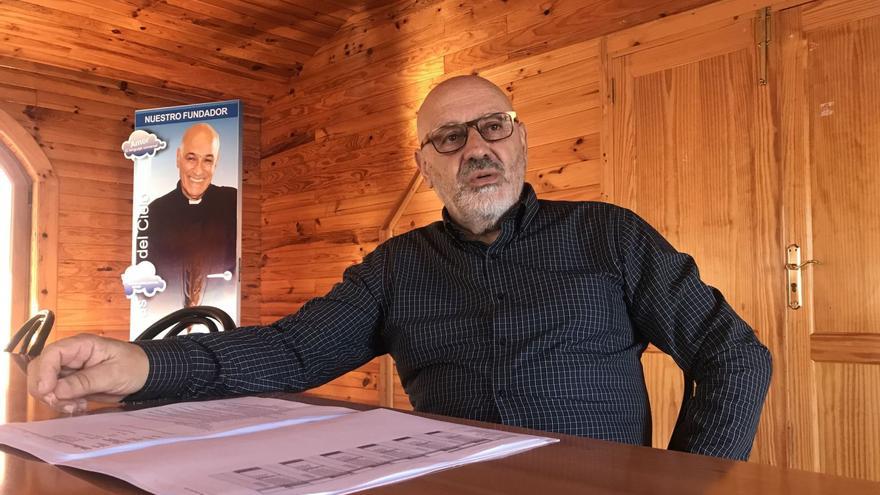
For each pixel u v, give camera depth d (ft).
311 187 15.92
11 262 14.66
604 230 4.69
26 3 12.73
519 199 5.04
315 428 2.45
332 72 15.42
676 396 9.57
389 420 2.60
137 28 13.97
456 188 4.97
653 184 9.96
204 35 14.48
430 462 1.95
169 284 14.97
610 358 4.44
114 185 15.87
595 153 10.65
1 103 14.49
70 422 2.68
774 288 8.75
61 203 15.12
